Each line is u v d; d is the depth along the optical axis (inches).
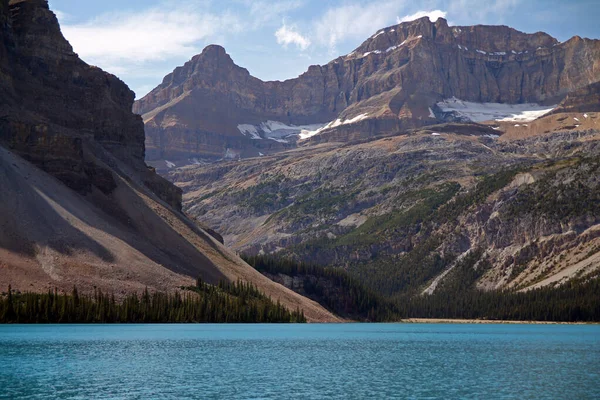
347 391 4480.8
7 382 4562.0
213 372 5206.7
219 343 7554.1
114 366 5383.9
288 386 4628.4
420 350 7308.1
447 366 5826.8
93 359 5738.2
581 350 7450.8
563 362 6171.3
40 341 7081.7
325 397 4264.3
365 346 7760.8
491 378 5113.2
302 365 5753.0
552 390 4579.2
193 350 6678.2
